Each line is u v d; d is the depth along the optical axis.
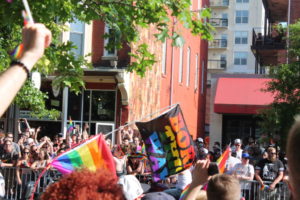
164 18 9.16
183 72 30.95
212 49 68.06
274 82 21.38
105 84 21.25
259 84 29.78
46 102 21.23
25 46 1.77
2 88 1.68
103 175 2.10
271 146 12.24
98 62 21.20
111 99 21.27
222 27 67.50
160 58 25.77
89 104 21.44
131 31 9.74
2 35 11.04
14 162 12.86
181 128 7.80
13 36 11.10
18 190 12.55
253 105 28.73
